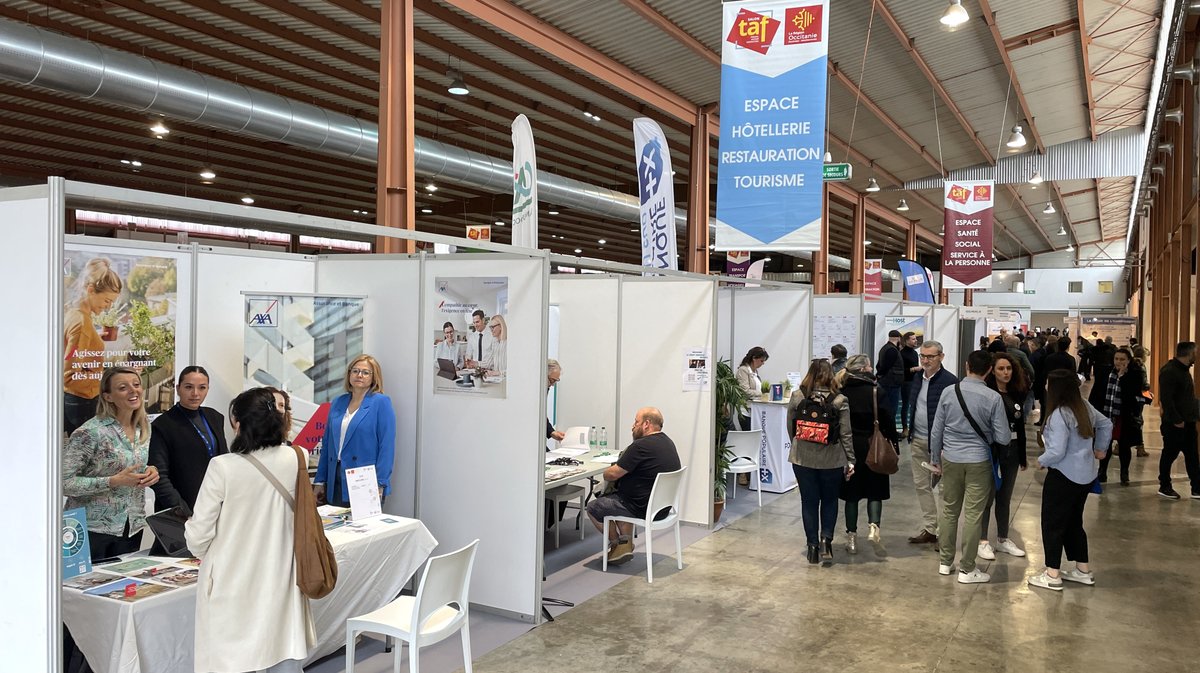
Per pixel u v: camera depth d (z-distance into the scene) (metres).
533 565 4.22
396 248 6.54
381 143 6.60
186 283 4.15
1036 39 11.33
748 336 8.39
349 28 8.64
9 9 7.50
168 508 3.30
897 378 10.16
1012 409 5.32
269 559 2.62
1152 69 13.96
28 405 2.14
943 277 12.47
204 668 2.54
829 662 3.74
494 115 11.95
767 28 5.46
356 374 4.21
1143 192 19.45
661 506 4.95
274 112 8.79
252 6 7.87
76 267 3.65
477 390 4.36
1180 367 7.16
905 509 6.89
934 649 3.89
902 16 9.98
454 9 8.48
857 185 19.39
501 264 4.29
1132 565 5.24
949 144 16.81
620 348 6.43
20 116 10.66
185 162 13.88
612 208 14.67
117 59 7.25
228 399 4.35
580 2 8.42
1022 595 4.65
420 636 3.00
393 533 3.64
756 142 5.49
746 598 4.61
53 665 2.12
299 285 4.78
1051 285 31.11
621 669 3.65
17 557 2.18
